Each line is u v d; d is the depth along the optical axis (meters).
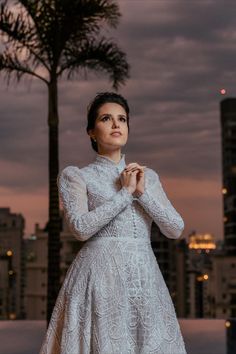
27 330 10.52
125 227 2.80
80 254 2.81
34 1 9.95
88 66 10.41
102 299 2.70
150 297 2.76
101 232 2.79
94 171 2.92
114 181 2.89
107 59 10.34
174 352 2.78
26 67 10.16
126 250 2.77
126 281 2.74
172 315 2.82
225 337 9.30
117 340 2.68
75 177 2.88
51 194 10.25
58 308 2.80
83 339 2.69
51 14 9.95
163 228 2.85
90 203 2.86
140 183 2.81
